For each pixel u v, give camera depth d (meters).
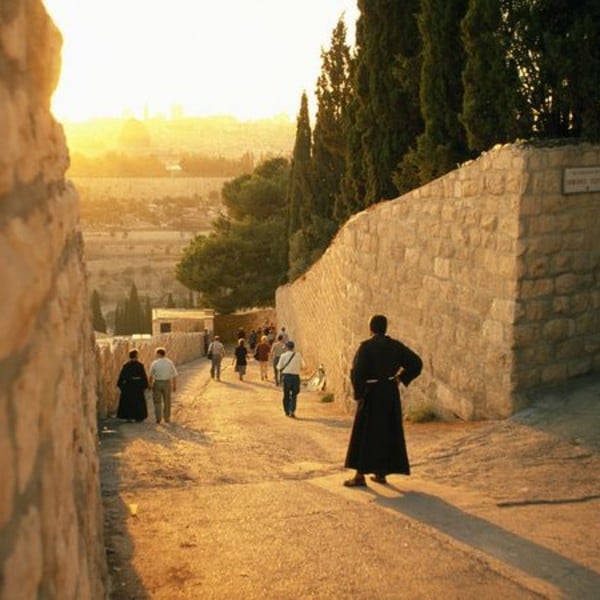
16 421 1.56
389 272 13.88
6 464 1.42
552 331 9.81
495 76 10.41
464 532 5.98
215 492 7.48
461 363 10.98
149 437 12.03
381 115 16.61
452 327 11.26
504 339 9.79
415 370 7.64
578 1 9.84
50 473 1.97
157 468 8.75
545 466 7.73
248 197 55.50
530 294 9.62
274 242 50.97
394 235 13.54
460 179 10.86
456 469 7.98
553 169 9.50
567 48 9.55
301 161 38.00
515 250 9.51
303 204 34.88
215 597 4.79
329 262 20.53
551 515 6.34
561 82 9.70
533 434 8.77
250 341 44.78
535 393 9.80
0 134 1.51
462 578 5.09
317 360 23.45
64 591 2.07
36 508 1.74
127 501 7.08
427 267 12.12
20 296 1.56
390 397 7.54
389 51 16.31
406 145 16.48
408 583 5.02
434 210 11.78
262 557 5.49
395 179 15.32
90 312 5.58
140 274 152.62
